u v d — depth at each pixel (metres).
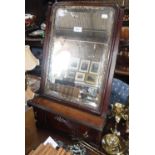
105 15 0.83
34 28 1.30
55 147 0.85
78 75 0.92
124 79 1.19
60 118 0.91
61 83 0.96
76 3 0.89
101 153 0.85
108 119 0.95
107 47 0.83
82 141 0.91
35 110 0.97
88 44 0.90
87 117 0.84
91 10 0.86
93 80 0.87
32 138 0.91
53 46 0.97
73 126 0.90
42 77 0.99
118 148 0.85
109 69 0.81
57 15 0.95
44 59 0.99
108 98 0.82
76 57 0.94
